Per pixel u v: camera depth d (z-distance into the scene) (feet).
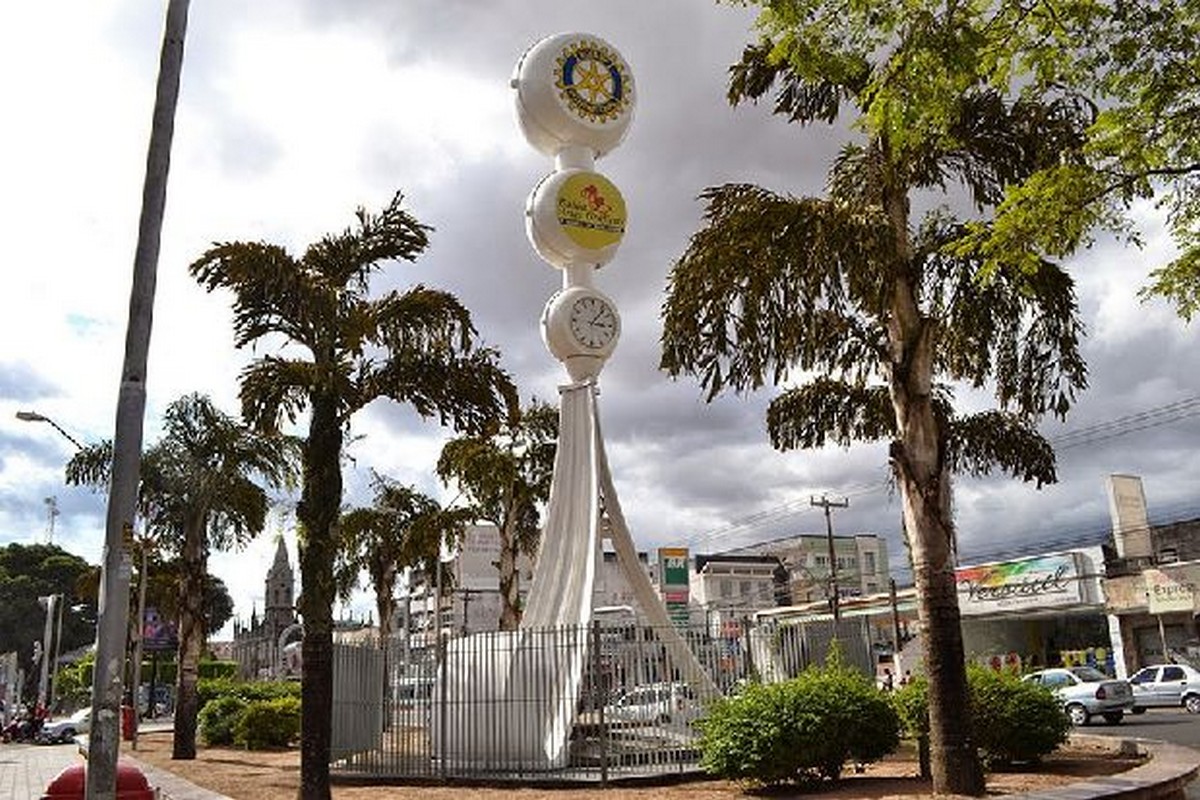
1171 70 35.91
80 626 309.83
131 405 32.55
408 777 64.13
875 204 44.86
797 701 48.83
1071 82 37.65
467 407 54.19
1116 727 91.04
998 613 158.30
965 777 41.52
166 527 98.73
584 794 52.90
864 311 44.16
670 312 45.60
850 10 35.63
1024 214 37.73
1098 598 147.33
